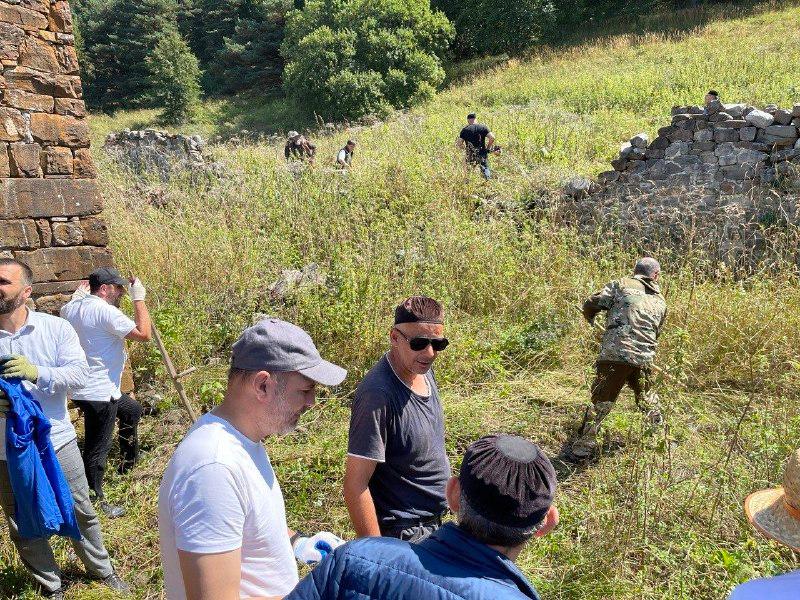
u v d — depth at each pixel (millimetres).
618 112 16047
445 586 1538
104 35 45688
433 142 14820
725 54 20547
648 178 9180
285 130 31672
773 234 8062
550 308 7285
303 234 9555
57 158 4969
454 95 26578
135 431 5102
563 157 12422
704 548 3879
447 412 5715
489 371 6527
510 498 1591
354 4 31766
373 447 2818
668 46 24328
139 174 14891
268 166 13555
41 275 4918
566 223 9477
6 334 3486
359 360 6531
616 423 5273
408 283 7656
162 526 1908
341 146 17219
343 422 5676
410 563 1598
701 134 8727
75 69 5043
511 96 21891
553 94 20500
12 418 3189
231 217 10312
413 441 2908
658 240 8773
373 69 31047
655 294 5414
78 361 3584
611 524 4105
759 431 5031
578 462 5137
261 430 2014
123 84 44375
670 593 3627
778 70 17578
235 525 1829
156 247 8664
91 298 4605
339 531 4336
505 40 34188
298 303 7340
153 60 39094
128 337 4750
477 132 12031
